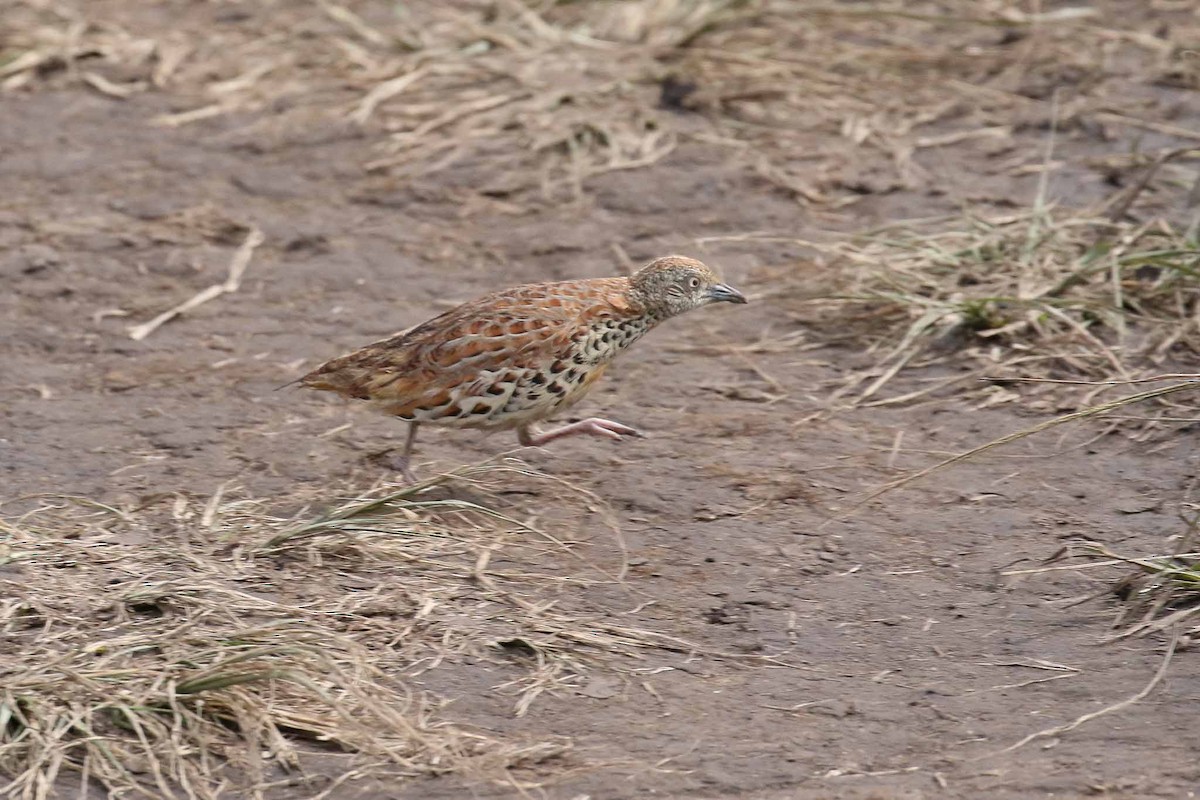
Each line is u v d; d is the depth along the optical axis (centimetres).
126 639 966
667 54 1988
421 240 1648
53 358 1421
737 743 906
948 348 1415
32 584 1025
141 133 1858
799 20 2086
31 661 946
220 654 948
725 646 1009
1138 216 1616
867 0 2158
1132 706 934
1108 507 1165
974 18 2067
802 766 885
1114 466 1222
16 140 1841
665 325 1488
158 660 951
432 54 2005
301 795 865
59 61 2017
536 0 2150
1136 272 1484
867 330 1459
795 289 1519
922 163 1762
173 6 2208
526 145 1812
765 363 1415
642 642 1008
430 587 1051
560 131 1822
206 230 1656
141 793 866
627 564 1098
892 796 853
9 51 2031
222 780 876
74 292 1534
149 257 1605
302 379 1176
